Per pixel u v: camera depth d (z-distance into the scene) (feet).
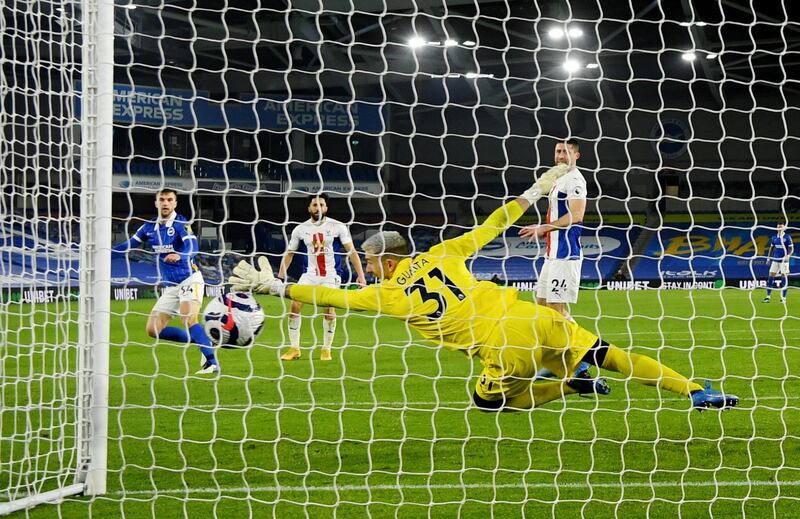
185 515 27.14
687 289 181.16
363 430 40.93
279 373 60.80
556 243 54.49
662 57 193.67
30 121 77.41
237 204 199.11
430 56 190.80
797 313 114.73
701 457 35.58
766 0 163.73
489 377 32.60
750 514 28.17
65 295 34.53
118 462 35.09
